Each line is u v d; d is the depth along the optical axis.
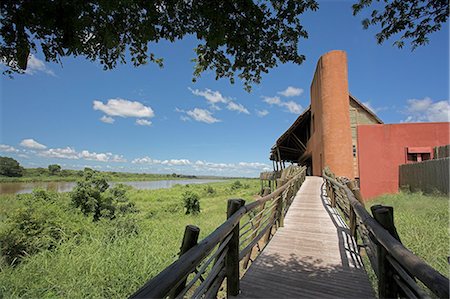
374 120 15.54
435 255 3.72
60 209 7.12
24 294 3.47
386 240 1.55
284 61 2.28
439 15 2.19
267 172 19.95
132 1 1.49
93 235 6.24
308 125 20.98
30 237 5.13
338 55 13.67
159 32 1.86
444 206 6.55
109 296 3.52
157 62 2.24
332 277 2.86
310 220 5.62
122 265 4.23
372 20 2.50
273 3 1.98
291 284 2.70
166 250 5.26
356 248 3.85
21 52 1.27
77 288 3.58
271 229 4.96
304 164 27.41
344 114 13.43
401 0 2.25
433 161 9.27
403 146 12.12
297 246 3.95
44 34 1.35
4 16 1.21
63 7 1.28
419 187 10.23
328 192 8.41
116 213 8.88
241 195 24.61
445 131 11.83
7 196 13.12
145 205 17.91
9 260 4.57
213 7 1.78
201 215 12.31
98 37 1.66
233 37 2.02
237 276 2.44
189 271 1.40
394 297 1.77
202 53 2.38
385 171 12.20
